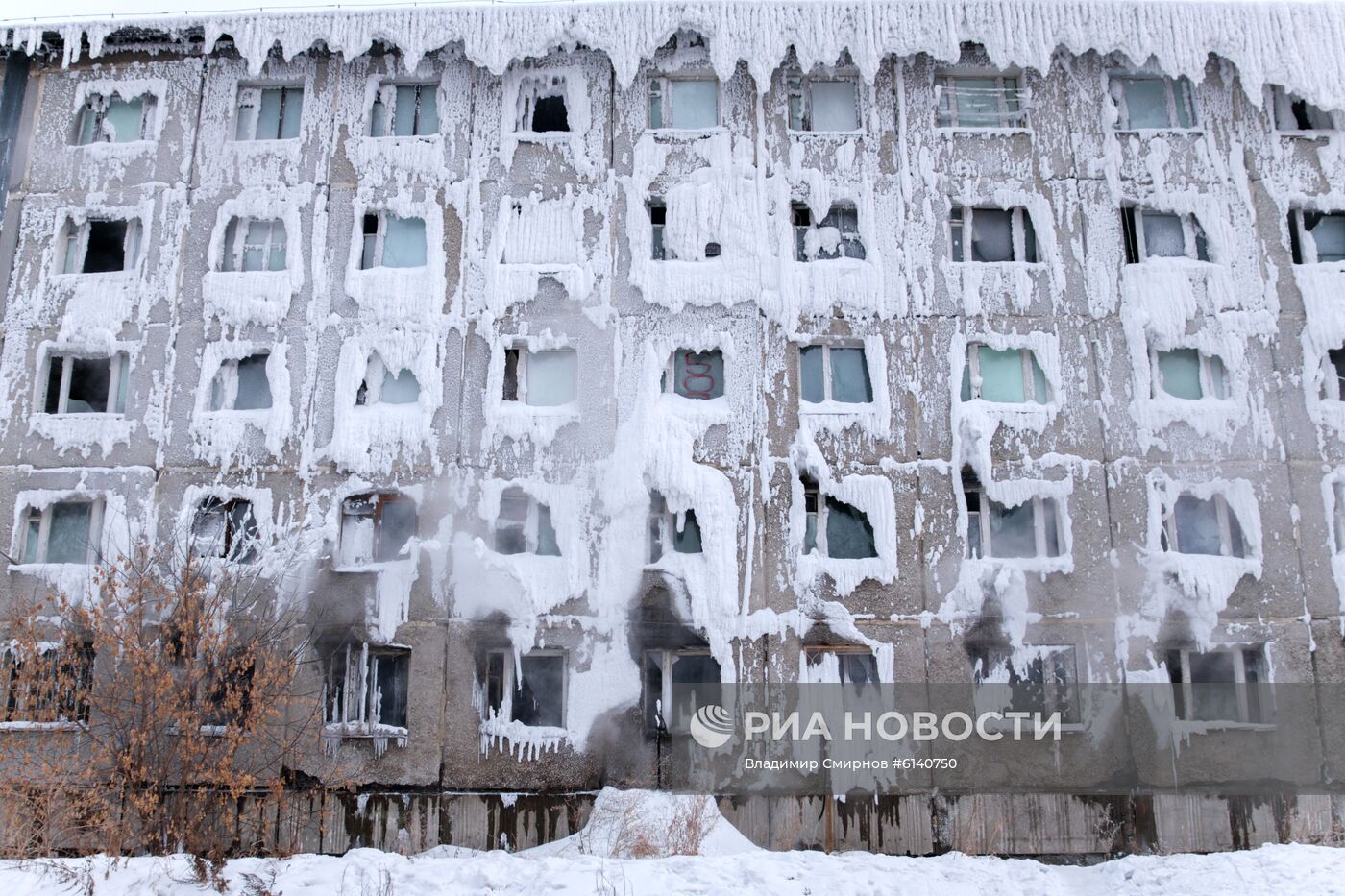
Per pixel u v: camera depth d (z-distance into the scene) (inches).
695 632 882.1
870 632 881.5
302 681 874.1
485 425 930.7
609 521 905.5
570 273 962.1
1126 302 943.0
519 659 890.1
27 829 708.0
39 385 951.6
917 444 919.0
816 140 987.9
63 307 965.8
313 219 981.2
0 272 975.6
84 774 704.4
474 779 865.5
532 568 901.2
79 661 792.3
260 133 1016.9
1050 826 848.3
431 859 655.1
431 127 1015.0
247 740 757.3
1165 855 738.2
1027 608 882.8
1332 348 932.6
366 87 1012.5
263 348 954.7
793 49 1011.9
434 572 901.2
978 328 943.0
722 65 978.7
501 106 1003.3
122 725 698.8
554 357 960.3
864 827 847.7
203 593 781.3
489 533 908.6
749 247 963.3
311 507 917.8
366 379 951.6
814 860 661.3
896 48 981.2
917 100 995.3
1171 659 887.7
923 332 941.8
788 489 911.0
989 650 880.3
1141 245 968.9
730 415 927.0
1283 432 916.6
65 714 759.7
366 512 929.5
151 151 999.0
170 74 1018.7
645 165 984.9
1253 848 842.2
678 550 911.7
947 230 966.4
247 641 800.9
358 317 958.4
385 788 866.8
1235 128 982.4
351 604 895.7
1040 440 917.2
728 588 888.3
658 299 952.3
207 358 952.9
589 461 920.9
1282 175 971.3
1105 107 988.6
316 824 851.4
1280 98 995.3
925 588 890.7
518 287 960.3
